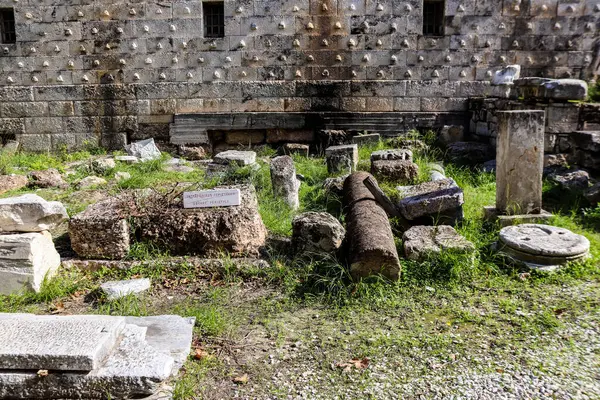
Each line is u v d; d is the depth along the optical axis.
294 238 6.18
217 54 13.02
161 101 13.20
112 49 13.11
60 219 5.83
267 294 5.45
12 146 13.29
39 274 5.48
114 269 5.94
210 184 8.17
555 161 9.77
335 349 4.30
